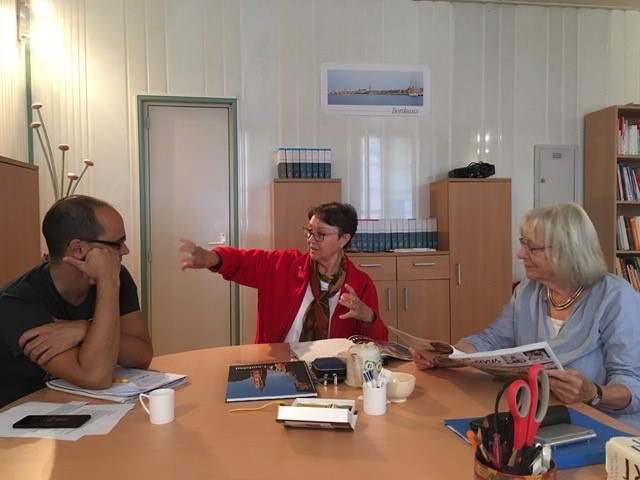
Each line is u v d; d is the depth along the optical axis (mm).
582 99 4613
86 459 965
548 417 1054
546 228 1528
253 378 1448
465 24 4449
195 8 4086
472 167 4082
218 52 4125
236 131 4152
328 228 2068
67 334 1357
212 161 4164
